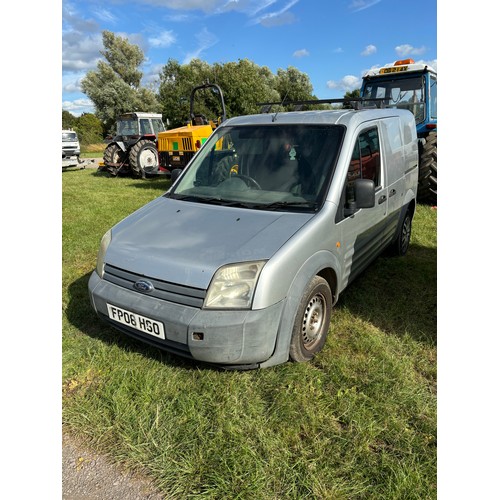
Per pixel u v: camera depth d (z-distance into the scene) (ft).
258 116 12.46
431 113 25.00
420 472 6.53
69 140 60.49
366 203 9.48
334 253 9.81
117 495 6.33
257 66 120.88
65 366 9.32
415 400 8.18
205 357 7.89
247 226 9.11
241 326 7.64
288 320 8.30
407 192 15.74
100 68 139.64
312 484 6.33
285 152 10.93
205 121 36.96
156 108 136.05
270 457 6.82
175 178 12.56
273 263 7.95
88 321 11.51
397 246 16.19
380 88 25.96
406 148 15.49
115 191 35.88
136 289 8.63
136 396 8.30
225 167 11.62
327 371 9.19
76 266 16.02
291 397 8.22
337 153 10.33
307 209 9.57
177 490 6.32
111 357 9.66
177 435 7.36
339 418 7.80
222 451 6.97
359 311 12.03
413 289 13.62
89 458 7.01
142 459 6.91
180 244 8.82
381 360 9.51
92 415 7.86
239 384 8.59
